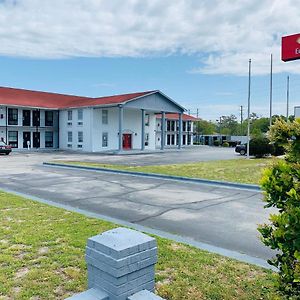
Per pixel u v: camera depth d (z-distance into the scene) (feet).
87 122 115.75
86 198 29.27
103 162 70.44
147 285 8.45
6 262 13.14
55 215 21.27
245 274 12.28
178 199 28.86
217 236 17.87
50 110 125.49
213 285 11.34
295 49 17.22
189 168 53.36
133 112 130.00
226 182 37.32
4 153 95.76
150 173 45.96
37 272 12.19
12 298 10.31
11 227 18.16
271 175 7.38
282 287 7.19
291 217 6.47
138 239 8.41
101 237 8.45
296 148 7.36
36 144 123.54
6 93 124.77
